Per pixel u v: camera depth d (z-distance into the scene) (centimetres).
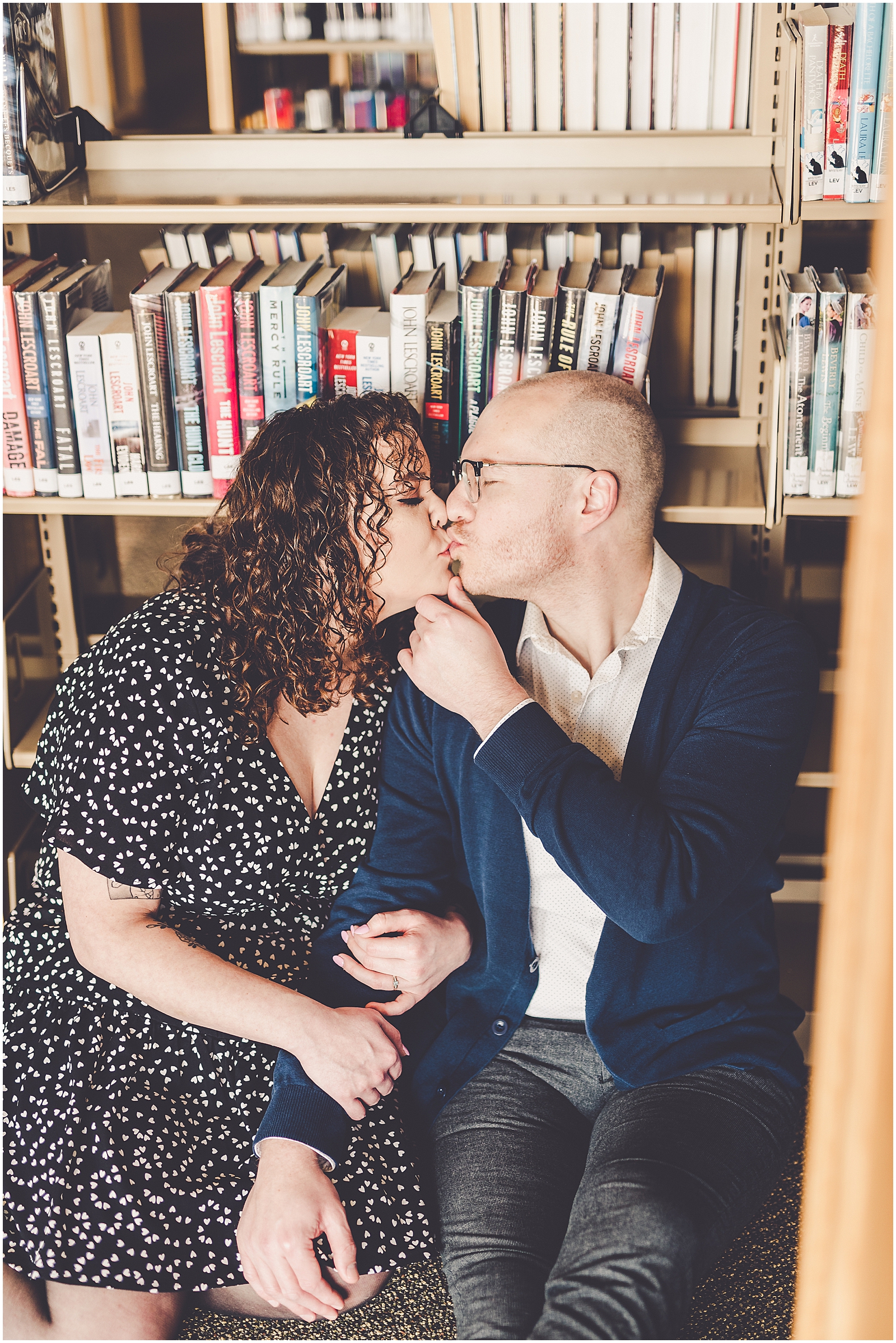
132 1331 124
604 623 133
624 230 171
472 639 125
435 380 159
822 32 142
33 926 140
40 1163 122
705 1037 128
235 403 162
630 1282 104
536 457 126
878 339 57
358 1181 124
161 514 168
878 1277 64
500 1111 131
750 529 180
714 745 122
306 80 314
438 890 137
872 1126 62
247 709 128
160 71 201
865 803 60
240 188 159
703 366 179
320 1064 121
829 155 147
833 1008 63
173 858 131
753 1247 151
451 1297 117
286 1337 140
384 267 176
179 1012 124
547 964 136
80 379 163
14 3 149
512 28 160
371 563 131
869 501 57
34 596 192
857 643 58
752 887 131
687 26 158
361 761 139
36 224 158
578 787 117
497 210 145
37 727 189
